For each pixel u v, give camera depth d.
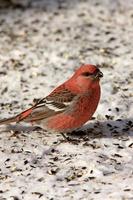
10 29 19.45
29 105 13.98
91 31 18.84
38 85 15.17
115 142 11.91
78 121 11.93
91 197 9.76
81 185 10.23
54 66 16.34
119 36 18.31
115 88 14.53
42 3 21.58
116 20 19.67
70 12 20.59
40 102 12.07
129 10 20.48
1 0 21.47
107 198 9.64
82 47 17.56
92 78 11.71
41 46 17.84
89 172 10.65
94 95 11.84
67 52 17.25
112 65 16.12
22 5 21.41
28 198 9.96
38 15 20.52
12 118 12.11
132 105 13.59
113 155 11.30
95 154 11.36
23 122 13.06
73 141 12.07
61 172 10.76
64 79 15.41
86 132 12.46
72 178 10.52
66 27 19.30
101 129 12.57
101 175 10.50
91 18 19.97
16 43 18.27
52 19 20.08
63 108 11.79
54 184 10.35
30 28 19.44
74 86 11.84
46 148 11.82
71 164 11.02
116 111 13.32
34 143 12.07
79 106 11.77
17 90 14.95
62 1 21.66
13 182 10.54
